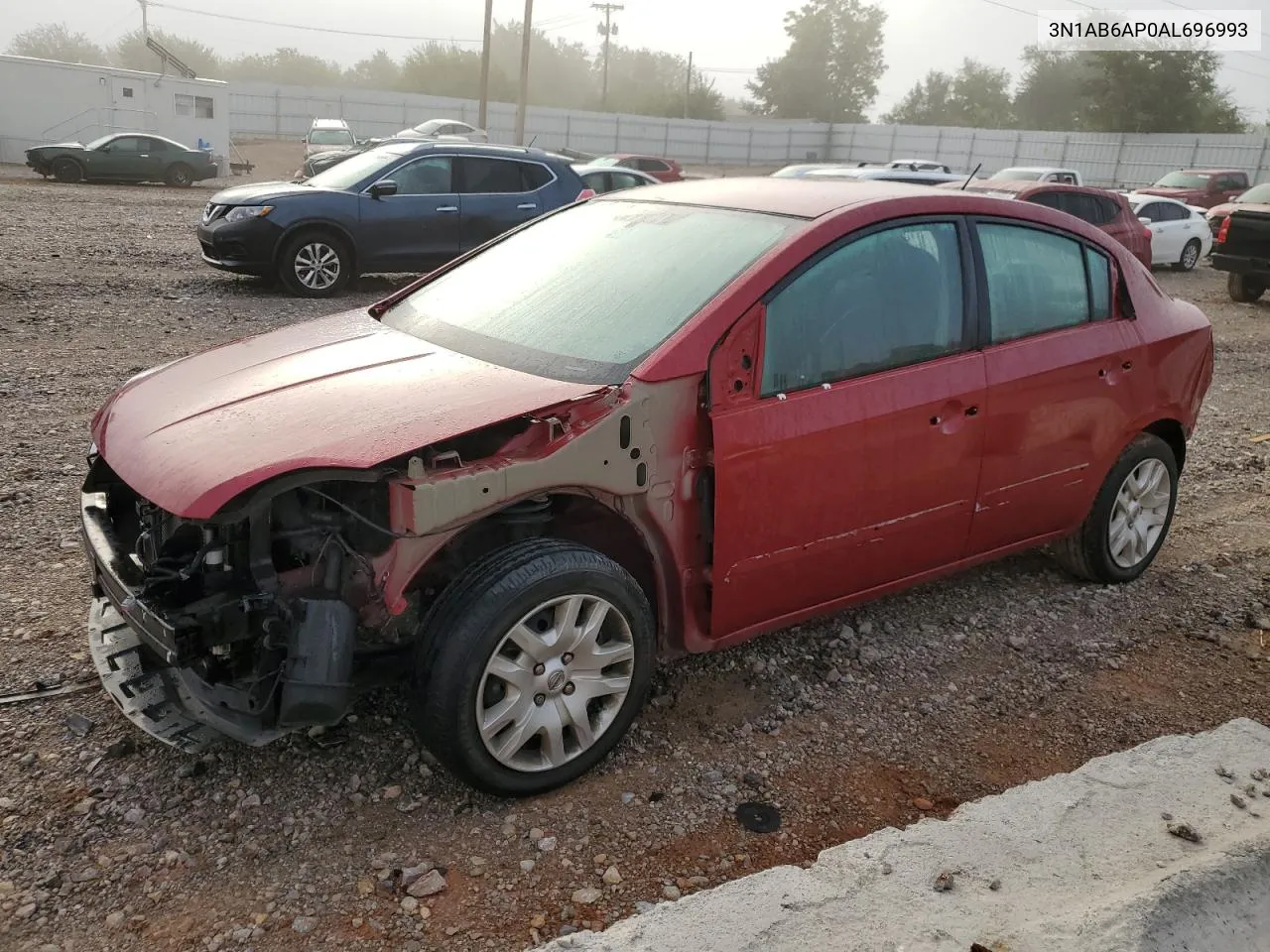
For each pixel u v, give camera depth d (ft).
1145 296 14.87
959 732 11.71
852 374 11.46
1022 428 13.01
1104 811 9.80
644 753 10.95
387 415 9.64
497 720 9.60
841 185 13.24
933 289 12.23
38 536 15.31
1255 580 16.29
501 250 14.53
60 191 70.69
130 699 10.16
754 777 10.61
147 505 10.45
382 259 38.37
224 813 9.64
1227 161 141.08
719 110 252.01
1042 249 13.57
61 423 20.49
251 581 9.26
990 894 8.59
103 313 31.09
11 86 103.04
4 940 8.04
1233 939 8.32
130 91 108.17
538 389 10.10
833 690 12.41
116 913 8.38
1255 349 38.01
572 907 8.71
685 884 9.05
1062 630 14.25
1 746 10.39
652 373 10.05
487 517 9.98
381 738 10.92
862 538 11.81
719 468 10.33
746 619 11.33
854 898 8.46
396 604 9.13
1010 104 263.08
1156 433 15.79
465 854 9.29
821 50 281.74
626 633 10.31
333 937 8.26
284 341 12.76
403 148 39.73
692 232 12.39
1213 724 12.14
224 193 38.14
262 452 9.12
